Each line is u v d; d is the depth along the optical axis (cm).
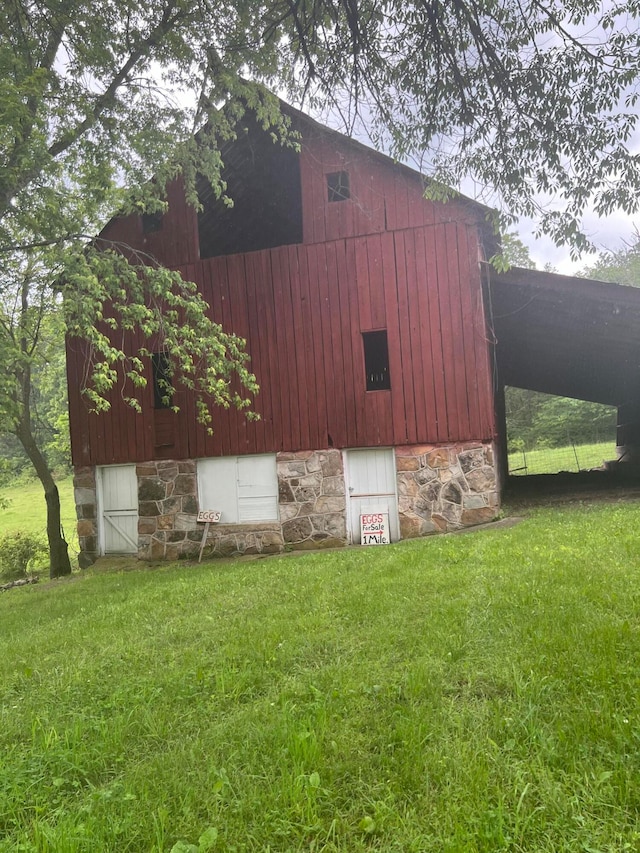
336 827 214
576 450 2923
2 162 753
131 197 934
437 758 245
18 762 283
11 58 727
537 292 998
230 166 1203
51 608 746
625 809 205
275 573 735
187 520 1209
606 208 656
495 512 1031
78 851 211
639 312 930
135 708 335
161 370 1216
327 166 1126
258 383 1164
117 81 903
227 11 820
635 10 586
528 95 646
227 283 1185
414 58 683
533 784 222
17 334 1213
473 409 1044
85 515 1283
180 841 210
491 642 363
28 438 1411
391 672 342
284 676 359
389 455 1113
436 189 759
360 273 1109
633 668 300
